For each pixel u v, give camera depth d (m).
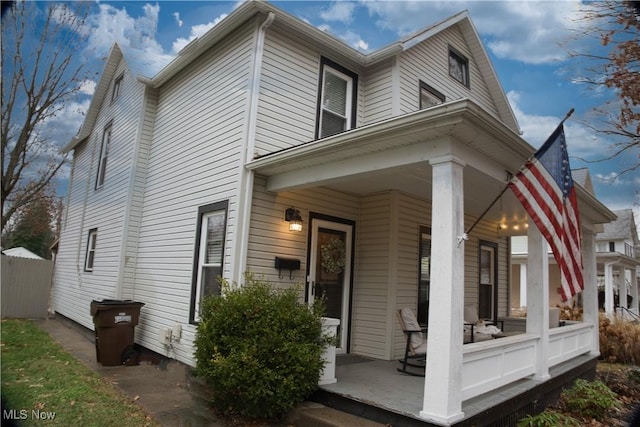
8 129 7.49
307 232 6.89
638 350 9.66
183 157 8.04
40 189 8.94
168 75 8.90
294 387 4.61
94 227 11.27
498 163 5.16
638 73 5.26
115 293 8.88
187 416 5.05
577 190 6.91
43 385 6.10
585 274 8.73
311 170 5.77
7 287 13.81
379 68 8.29
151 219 8.78
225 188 6.65
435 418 3.84
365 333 7.25
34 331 11.12
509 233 10.73
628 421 5.70
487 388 4.60
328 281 7.16
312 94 7.50
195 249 7.09
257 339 4.79
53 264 14.82
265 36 6.91
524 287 18.83
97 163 11.92
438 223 4.20
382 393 4.76
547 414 4.61
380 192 7.45
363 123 8.23
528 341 5.55
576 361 7.37
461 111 3.91
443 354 3.91
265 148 6.64
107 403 5.46
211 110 7.48
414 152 4.59
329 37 7.49
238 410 4.94
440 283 4.05
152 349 7.88
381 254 7.29
